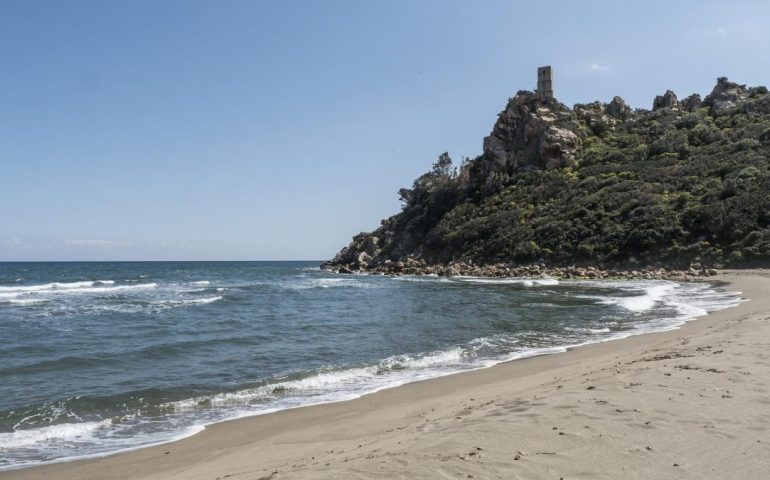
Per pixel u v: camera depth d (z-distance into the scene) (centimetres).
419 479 448
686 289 3309
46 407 954
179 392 1064
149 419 885
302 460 602
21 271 9325
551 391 793
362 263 8906
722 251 4597
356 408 912
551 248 5894
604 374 905
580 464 466
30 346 1627
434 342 1673
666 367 861
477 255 6688
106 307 2902
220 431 805
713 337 1238
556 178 7238
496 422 610
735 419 570
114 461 681
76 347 1611
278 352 1520
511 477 443
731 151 6078
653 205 5538
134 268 11625
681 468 448
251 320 2300
